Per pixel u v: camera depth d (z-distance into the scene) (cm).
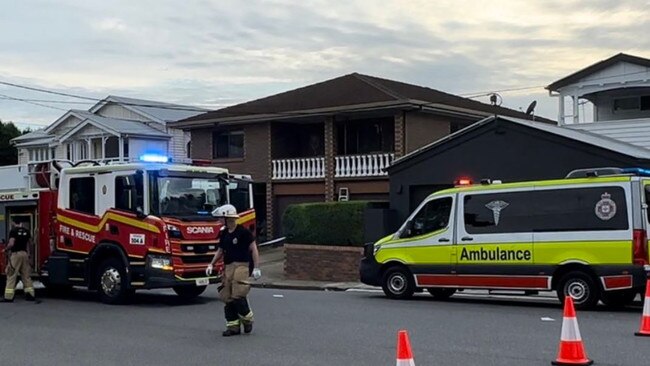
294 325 1279
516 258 1538
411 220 1705
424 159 2434
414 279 1689
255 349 1062
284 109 3341
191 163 1747
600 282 1438
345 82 3478
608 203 1440
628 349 1000
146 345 1123
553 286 1503
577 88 2958
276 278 2405
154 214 1589
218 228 1650
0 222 1853
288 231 2461
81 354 1066
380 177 3139
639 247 1402
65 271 1719
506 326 1233
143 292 1969
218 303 1673
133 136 4172
